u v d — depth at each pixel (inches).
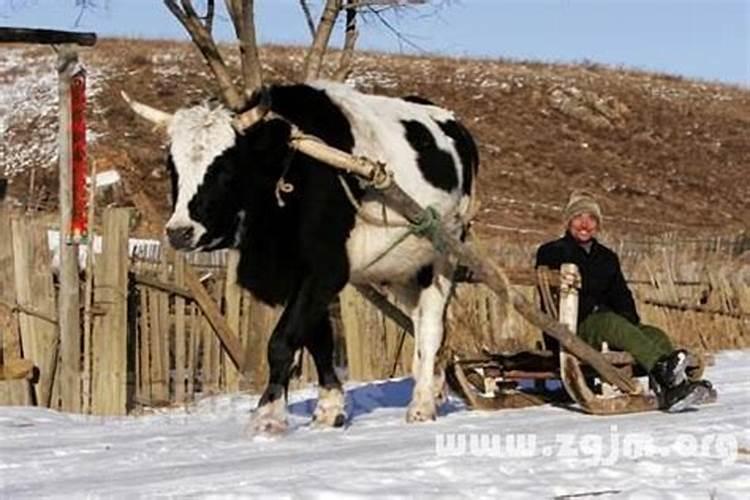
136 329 501.4
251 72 454.6
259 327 526.6
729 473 294.5
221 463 315.3
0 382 478.0
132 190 699.4
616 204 1487.5
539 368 437.7
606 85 1857.8
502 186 1461.6
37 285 490.3
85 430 398.3
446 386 433.7
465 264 399.5
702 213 1507.1
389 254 392.2
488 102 1723.7
